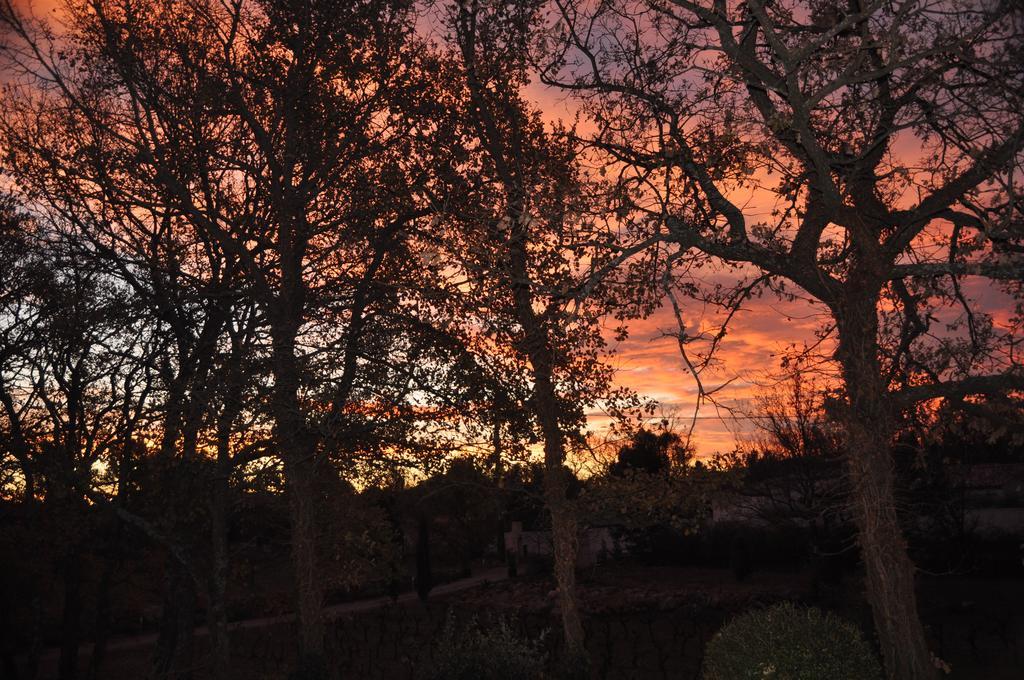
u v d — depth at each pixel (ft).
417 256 59.77
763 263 39.47
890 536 38.11
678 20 42.11
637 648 81.76
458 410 61.98
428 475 69.31
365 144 66.18
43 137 69.15
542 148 56.39
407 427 63.93
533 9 52.08
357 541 68.44
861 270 39.27
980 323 44.16
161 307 68.23
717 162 39.14
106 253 71.20
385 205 62.39
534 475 63.82
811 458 95.66
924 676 36.50
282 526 76.64
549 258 46.68
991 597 86.38
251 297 67.26
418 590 143.74
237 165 68.39
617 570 140.15
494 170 55.72
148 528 64.59
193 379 62.59
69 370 72.23
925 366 45.57
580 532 62.54
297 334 64.23
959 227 42.52
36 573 77.25
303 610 65.72
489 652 54.29
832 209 37.50
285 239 67.00
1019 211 37.42
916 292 44.93
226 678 62.44
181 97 67.05
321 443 63.87
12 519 76.84
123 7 66.85
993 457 112.16
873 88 39.86
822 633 39.34
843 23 31.63
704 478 53.21
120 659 100.63
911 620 37.24
